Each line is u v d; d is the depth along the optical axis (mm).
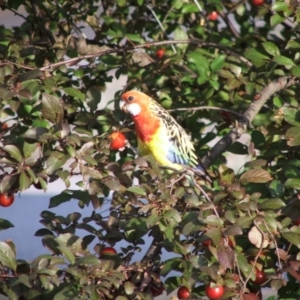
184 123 10734
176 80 10492
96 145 7922
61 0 11641
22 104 9250
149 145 9789
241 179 7391
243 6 12453
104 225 7668
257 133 9461
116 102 10500
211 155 9352
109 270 7070
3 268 7188
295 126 8328
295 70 9148
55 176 7473
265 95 9680
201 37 12141
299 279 6785
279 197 7703
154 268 7348
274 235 7016
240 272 7102
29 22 11273
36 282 7082
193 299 7031
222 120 10445
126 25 11875
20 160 7379
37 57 10086
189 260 6875
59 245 7113
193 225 6797
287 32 11906
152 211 7031
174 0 11578
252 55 9781
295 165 8258
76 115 9320
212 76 10266
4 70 8320
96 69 10359
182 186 7449
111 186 7156
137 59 11500
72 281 7035
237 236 7516
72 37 11461
